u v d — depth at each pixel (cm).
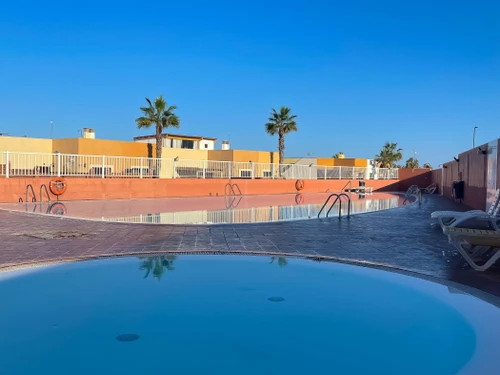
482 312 346
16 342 286
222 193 2094
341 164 4109
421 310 355
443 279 446
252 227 829
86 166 1622
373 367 253
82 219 910
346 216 1070
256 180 2267
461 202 1712
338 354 272
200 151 3366
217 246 624
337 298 389
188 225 838
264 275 468
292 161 4175
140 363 258
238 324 324
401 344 287
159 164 1864
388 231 795
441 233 774
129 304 367
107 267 497
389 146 5412
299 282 442
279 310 357
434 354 270
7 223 848
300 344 288
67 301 373
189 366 256
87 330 309
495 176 1201
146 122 2888
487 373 236
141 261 527
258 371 248
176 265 511
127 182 1716
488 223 749
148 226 824
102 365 254
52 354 269
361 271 484
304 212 1277
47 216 958
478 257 550
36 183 1450
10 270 470
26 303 367
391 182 3103
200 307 362
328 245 644
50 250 582
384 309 359
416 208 1388
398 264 518
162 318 335
